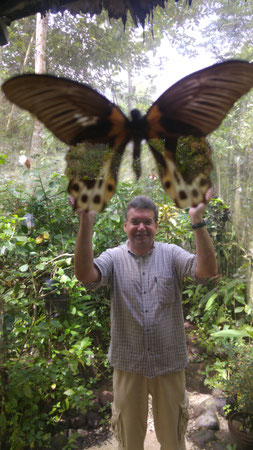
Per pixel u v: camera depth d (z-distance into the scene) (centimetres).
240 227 336
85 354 268
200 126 90
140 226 179
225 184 331
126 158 94
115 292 186
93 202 92
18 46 289
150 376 178
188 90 85
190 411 287
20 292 267
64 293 271
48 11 141
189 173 93
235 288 325
